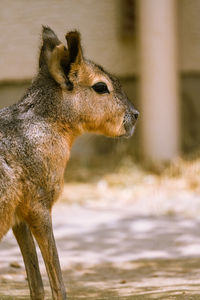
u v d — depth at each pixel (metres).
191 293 8.42
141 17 16.88
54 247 7.36
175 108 17.00
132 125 8.19
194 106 18.27
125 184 15.84
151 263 10.95
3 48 17.08
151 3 16.75
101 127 7.94
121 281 9.70
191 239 12.26
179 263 10.91
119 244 12.02
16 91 17.28
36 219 7.28
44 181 7.29
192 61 18.08
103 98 7.80
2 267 10.66
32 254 7.76
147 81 16.86
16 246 11.95
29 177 7.21
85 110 7.71
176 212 13.94
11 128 7.31
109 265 10.87
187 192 15.19
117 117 7.95
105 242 12.13
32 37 17.05
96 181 16.08
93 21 17.34
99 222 13.31
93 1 17.30
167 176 16.20
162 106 16.86
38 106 7.50
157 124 16.89
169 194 15.09
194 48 18.02
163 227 12.99
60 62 7.50
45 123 7.45
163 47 16.80
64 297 7.39
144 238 12.36
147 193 15.23
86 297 8.62
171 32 16.84
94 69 7.76
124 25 17.47
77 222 13.30
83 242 12.12
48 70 7.63
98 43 17.41
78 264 10.91
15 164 7.15
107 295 8.73
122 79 17.77
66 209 14.20
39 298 7.77
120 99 7.98
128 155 17.41
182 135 18.06
